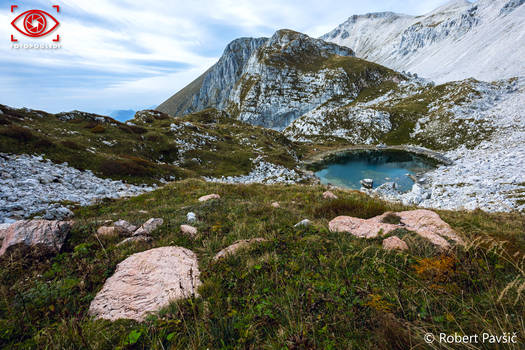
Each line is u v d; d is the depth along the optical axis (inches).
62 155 868.0
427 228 234.8
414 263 159.6
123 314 135.1
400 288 125.0
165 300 146.9
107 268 187.8
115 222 291.4
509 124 2591.0
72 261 202.1
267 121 6156.5
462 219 332.2
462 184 1455.5
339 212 331.0
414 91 4785.9
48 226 233.8
